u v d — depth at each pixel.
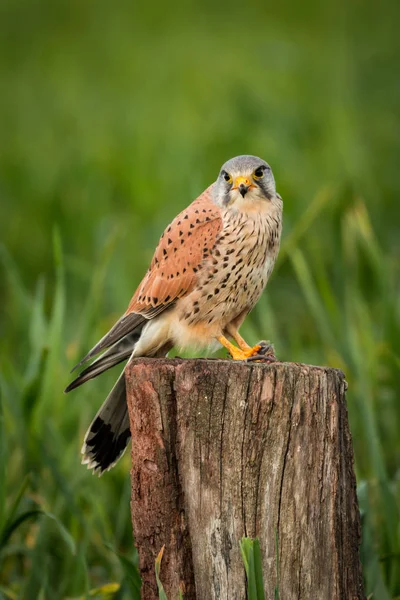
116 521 10.05
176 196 18.62
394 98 19.48
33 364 10.47
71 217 18.38
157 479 6.85
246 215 8.75
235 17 33.59
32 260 17.86
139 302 8.89
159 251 8.95
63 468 9.92
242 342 9.12
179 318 8.82
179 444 6.80
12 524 8.45
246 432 6.68
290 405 6.69
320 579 6.76
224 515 6.70
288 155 19.86
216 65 29.08
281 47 28.12
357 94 19.98
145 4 36.44
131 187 19.64
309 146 21.31
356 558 7.05
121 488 10.25
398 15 19.83
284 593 6.69
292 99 24.30
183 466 6.77
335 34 29.91
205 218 8.83
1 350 11.28
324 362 11.86
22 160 24.31
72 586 8.68
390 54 19.58
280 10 33.28
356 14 20.48
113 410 8.00
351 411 10.40
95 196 19.19
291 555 6.71
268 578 6.68
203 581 6.75
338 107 22.19
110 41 34.94
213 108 24.70
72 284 14.78
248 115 22.30
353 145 19.33
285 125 21.69
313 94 25.25
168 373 6.80
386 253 15.70
